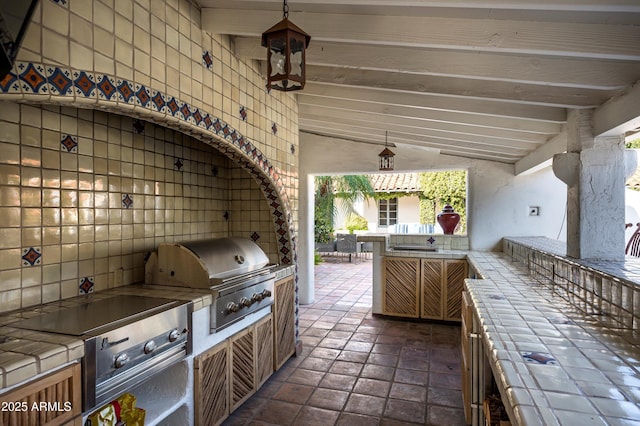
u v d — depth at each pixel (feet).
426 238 17.43
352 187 32.96
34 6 3.51
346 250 32.14
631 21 5.59
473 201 16.62
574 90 7.78
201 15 7.38
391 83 8.89
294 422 8.43
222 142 8.09
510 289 8.04
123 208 8.10
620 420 3.06
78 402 4.77
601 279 6.21
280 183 10.93
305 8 6.83
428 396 9.52
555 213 15.92
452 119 10.98
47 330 5.10
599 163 8.02
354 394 9.64
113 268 7.86
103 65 5.26
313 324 15.37
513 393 3.52
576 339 4.96
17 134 6.07
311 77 9.43
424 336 13.98
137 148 8.46
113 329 5.27
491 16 6.06
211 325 7.54
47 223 6.55
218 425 7.82
